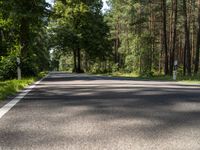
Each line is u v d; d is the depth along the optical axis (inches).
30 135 279.3
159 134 279.0
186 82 1128.2
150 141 257.0
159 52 2869.1
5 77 1251.8
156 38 2773.1
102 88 725.3
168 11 2509.8
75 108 420.5
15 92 668.7
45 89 746.2
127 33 2802.7
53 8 1489.9
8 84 763.4
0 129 304.2
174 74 1366.9
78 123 324.8
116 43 3277.6
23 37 1443.2
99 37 3053.6
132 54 2524.6
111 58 3316.9
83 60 4025.6
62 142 255.9
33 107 437.1
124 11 2532.0
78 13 2923.2
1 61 1268.5
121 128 301.7
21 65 1295.5
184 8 1692.9
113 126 310.3
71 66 4672.7
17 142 257.9
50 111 399.5
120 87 749.9
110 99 508.7
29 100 518.9
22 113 389.4
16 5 1373.0
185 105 441.1
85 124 319.9
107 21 3127.5
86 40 3019.2
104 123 323.9
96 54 3122.5
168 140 259.8
